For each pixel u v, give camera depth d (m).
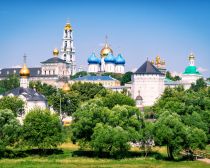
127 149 163.00
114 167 140.38
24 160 154.50
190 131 162.38
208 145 192.62
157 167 141.38
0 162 150.00
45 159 157.88
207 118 197.75
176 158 161.25
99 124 164.88
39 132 168.62
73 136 174.62
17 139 170.25
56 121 173.38
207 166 143.62
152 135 164.75
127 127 167.00
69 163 148.62
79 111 178.88
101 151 167.00
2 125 167.62
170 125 160.75
